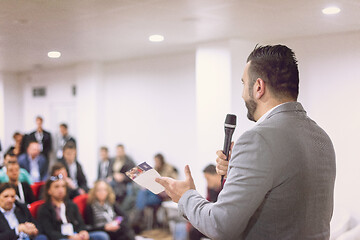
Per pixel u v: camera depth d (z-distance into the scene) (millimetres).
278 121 1354
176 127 7613
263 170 1257
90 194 5508
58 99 9758
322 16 4680
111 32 5523
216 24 5121
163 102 7805
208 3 4125
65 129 9242
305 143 1335
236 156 1321
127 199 7066
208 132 6391
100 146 8758
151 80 7992
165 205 6414
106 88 8781
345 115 5516
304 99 5809
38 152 8484
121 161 7934
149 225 6941
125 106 8461
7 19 4660
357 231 4699
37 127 9531
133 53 7480
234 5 4215
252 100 1459
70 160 7309
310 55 5727
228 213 1247
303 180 1296
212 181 5125
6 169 5457
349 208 5543
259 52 1455
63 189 4977
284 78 1400
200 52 6406
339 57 5523
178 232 6309
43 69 9719
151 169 1572
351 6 4242
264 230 1314
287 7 4293
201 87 6430
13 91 10508
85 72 8750
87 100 8773
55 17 4617
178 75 7555
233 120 1654
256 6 4258
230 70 6070
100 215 5445
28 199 5469
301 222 1303
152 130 8008
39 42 6141
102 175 8117
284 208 1290
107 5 4152
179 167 7574
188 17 4734
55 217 4883
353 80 5422
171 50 7164
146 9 4344
